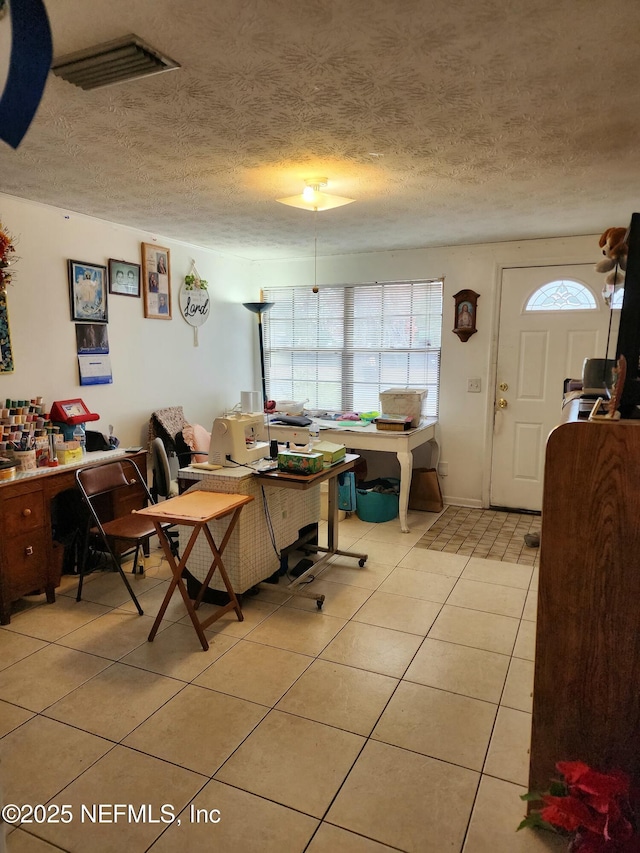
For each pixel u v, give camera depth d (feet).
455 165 8.61
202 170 8.91
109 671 7.69
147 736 6.41
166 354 14.71
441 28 4.91
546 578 4.99
